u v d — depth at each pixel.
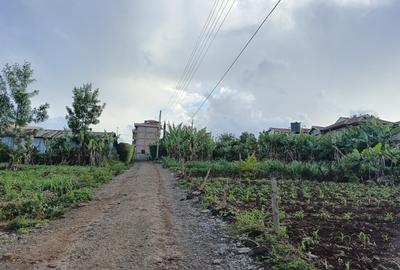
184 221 10.34
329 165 26.77
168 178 24.47
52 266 6.66
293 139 35.50
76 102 39.09
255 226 8.24
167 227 9.59
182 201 14.02
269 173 26.27
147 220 10.41
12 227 9.88
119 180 23.03
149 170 33.41
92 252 7.45
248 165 24.14
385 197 15.16
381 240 7.61
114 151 44.19
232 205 11.97
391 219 9.88
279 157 36.56
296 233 8.08
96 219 10.77
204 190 15.73
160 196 15.54
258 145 39.03
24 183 17.69
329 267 5.90
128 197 15.22
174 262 6.79
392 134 30.16
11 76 27.33
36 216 11.17
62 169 27.83
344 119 46.88
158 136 78.44
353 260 6.28
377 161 24.97
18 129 28.20
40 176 22.05
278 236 7.33
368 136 30.41
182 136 40.66
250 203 12.71
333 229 8.51
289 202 13.10
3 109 27.28
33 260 7.06
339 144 32.53
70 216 11.43
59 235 9.02
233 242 7.79
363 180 24.30
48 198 13.64
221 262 6.70
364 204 12.94
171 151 45.41
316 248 6.93
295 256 6.27
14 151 28.58
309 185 20.03
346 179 24.67
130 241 8.20
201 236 8.56
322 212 10.65
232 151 41.91
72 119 38.94
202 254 7.23
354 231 8.37
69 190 15.69
